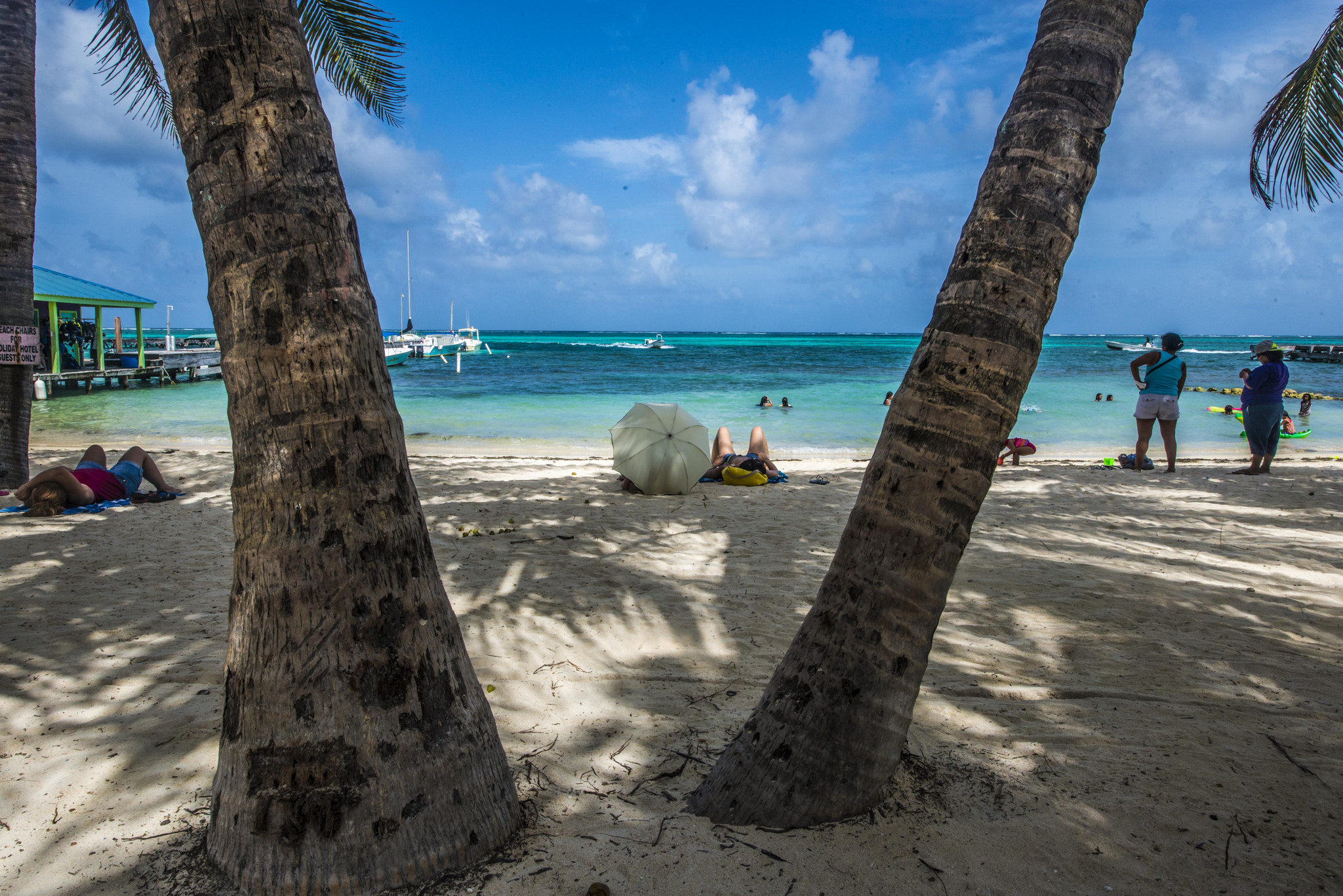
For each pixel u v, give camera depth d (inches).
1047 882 79.0
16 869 82.2
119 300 1029.8
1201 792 97.3
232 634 75.7
